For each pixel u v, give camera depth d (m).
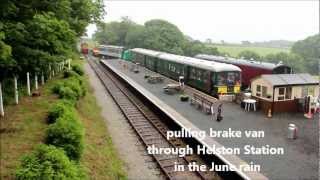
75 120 15.62
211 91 34.12
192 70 39.25
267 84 26.66
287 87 26.58
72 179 10.52
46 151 10.95
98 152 16.36
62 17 20.78
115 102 31.28
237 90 33.72
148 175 15.15
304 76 28.20
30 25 15.67
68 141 13.50
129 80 44.00
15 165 12.37
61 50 19.67
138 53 67.88
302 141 19.62
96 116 24.55
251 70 41.22
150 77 42.84
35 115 19.39
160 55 53.81
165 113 24.31
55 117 17.55
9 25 14.48
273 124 23.23
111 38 127.31
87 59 86.25
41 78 31.27
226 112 26.70
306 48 103.25
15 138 15.31
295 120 24.42
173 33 109.56
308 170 15.43
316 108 26.56
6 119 18.28
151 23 120.69
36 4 16.98
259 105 27.69
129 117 25.59
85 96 30.00
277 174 14.93
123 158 17.09
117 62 73.25
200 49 106.12
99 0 43.88
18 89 24.80
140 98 33.62
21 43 16.22
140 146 18.92
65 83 26.70
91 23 43.44
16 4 15.21
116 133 21.33
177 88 35.72
